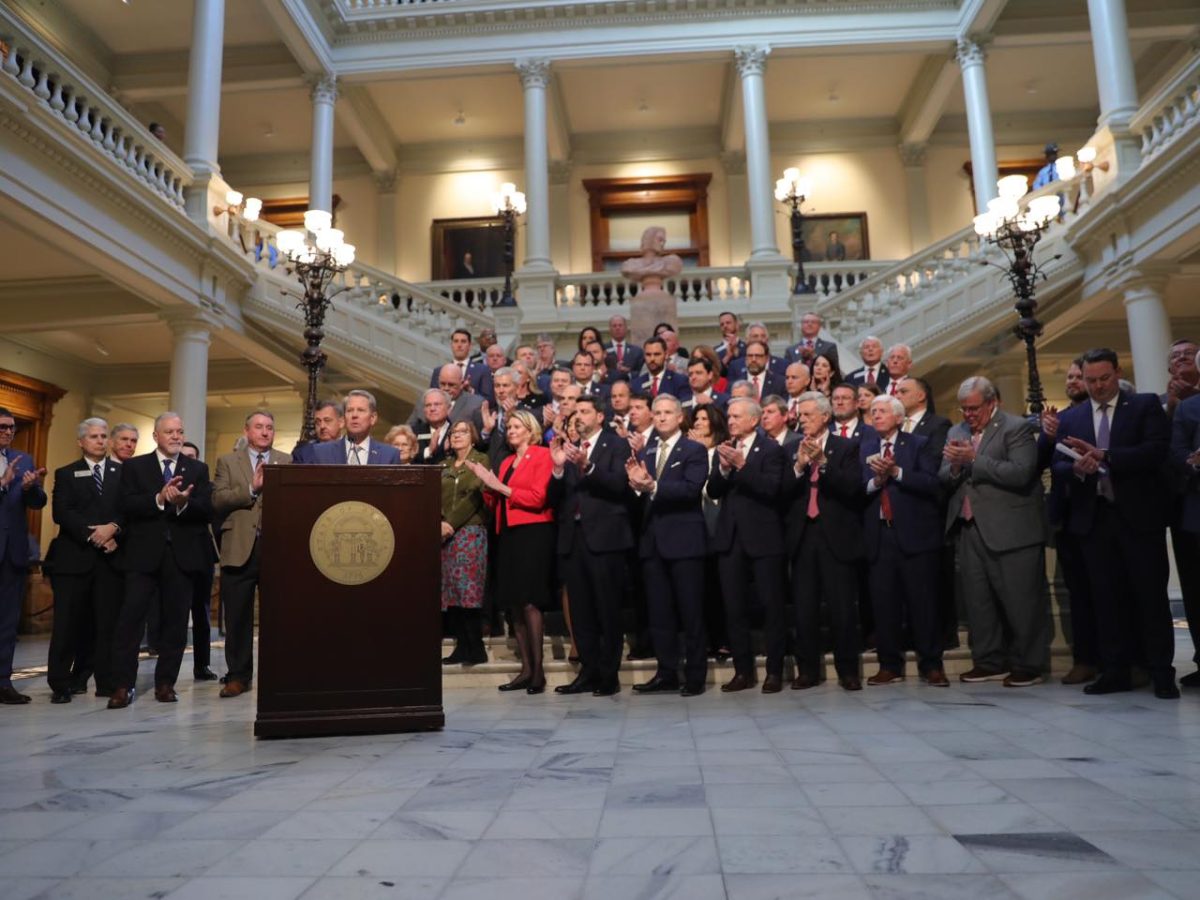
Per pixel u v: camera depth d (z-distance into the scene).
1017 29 13.83
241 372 13.54
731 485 4.41
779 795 2.25
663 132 17.39
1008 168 16.86
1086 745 2.78
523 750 2.91
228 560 4.77
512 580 4.43
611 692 4.23
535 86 14.15
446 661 4.93
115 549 4.75
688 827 1.99
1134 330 9.23
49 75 7.42
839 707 3.69
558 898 1.57
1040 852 1.77
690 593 4.21
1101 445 3.88
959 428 4.54
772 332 12.27
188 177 9.73
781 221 16.95
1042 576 4.26
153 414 14.81
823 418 4.28
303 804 2.26
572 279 13.31
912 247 16.73
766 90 16.11
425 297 11.64
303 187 17.36
